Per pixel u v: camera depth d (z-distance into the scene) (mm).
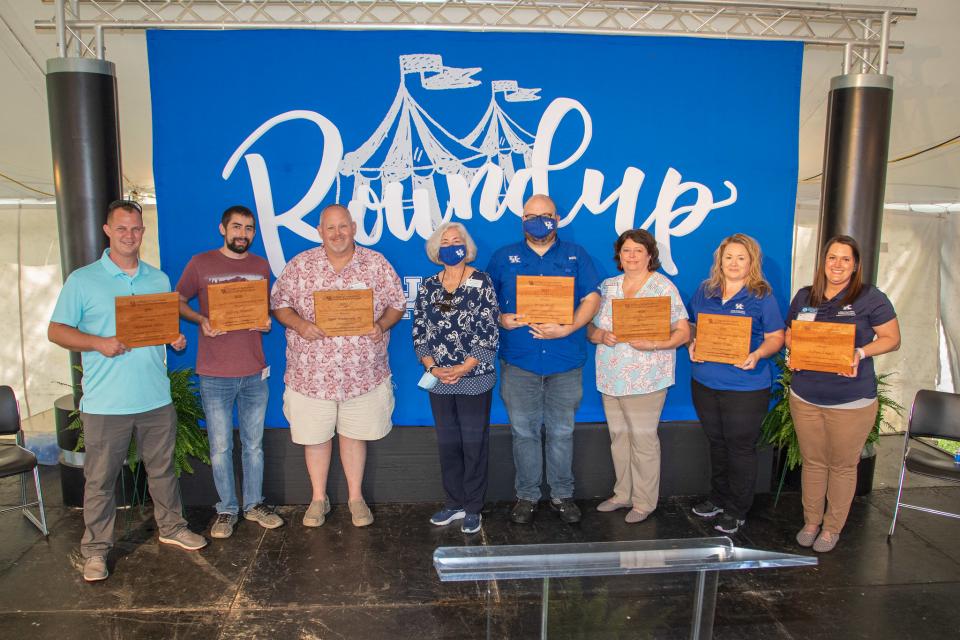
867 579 3025
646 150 3770
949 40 3805
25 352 4715
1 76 3625
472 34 3637
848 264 3002
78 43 3457
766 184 3842
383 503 3811
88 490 2984
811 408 3178
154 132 3598
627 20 3770
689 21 3842
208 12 3652
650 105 3742
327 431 3402
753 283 3258
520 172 3740
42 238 4625
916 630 2648
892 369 5008
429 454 3795
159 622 2662
